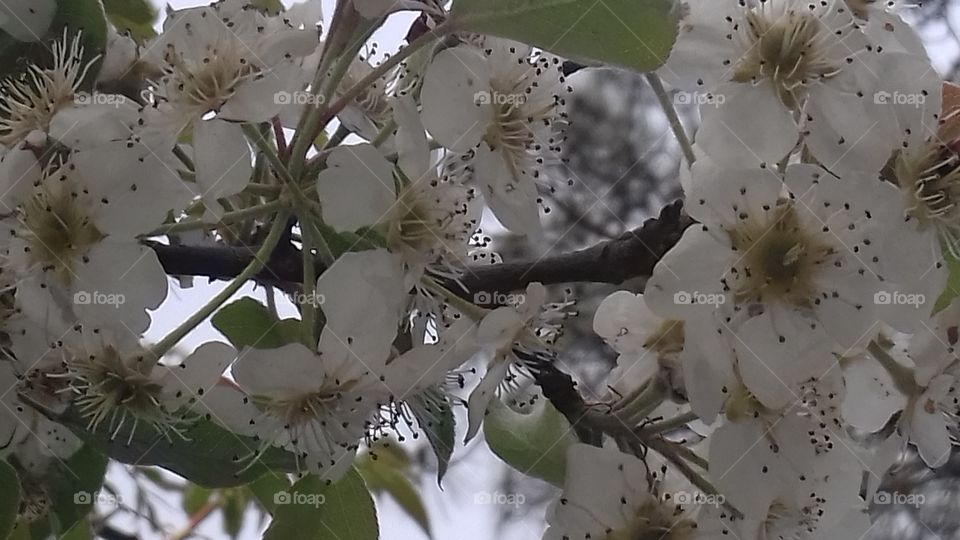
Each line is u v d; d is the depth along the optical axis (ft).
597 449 0.70
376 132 0.74
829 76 0.70
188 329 0.68
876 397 0.75
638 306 0.73
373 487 1.09
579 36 0.66
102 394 0.68
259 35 0.69
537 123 0.71
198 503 1.17
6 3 0.73
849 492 0.73
